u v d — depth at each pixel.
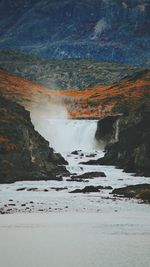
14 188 136.75
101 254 83.56
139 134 194.88
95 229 97.50
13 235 93.31
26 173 151.50
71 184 147.38
